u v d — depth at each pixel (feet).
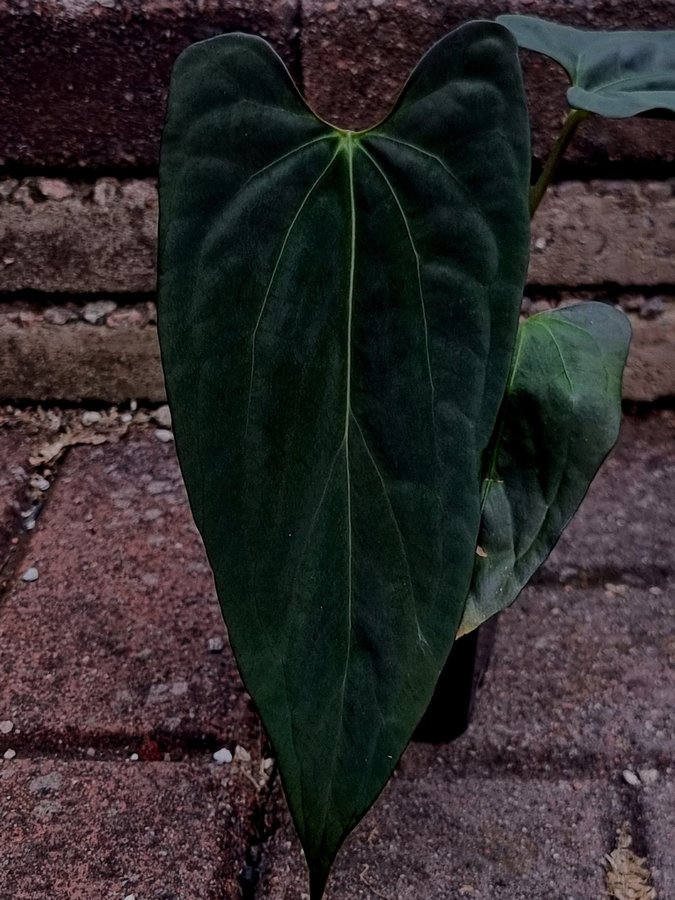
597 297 2.56
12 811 1.79
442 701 1.83
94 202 2.44
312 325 1.19
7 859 1.72
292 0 2.23
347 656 1.20
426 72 1.16
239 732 1.93
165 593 2.19
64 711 1.96
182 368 1.16
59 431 2.63
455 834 1.77
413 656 1.20
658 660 2.06
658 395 2.65
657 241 2.47
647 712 1.97
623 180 2.42
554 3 2.24
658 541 2.31
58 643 2.08
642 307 2.56
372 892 1.69
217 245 1.15
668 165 2.39
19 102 2.32
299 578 1.20
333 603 1.21
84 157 2.39
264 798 1.86
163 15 2.23
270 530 1.20
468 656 1.75
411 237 1.18
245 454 1.19
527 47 1.47
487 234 1.15
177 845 1.75
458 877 1.72
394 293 1.19
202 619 2.13
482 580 1.45
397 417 1.19
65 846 1.74
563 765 1.89
